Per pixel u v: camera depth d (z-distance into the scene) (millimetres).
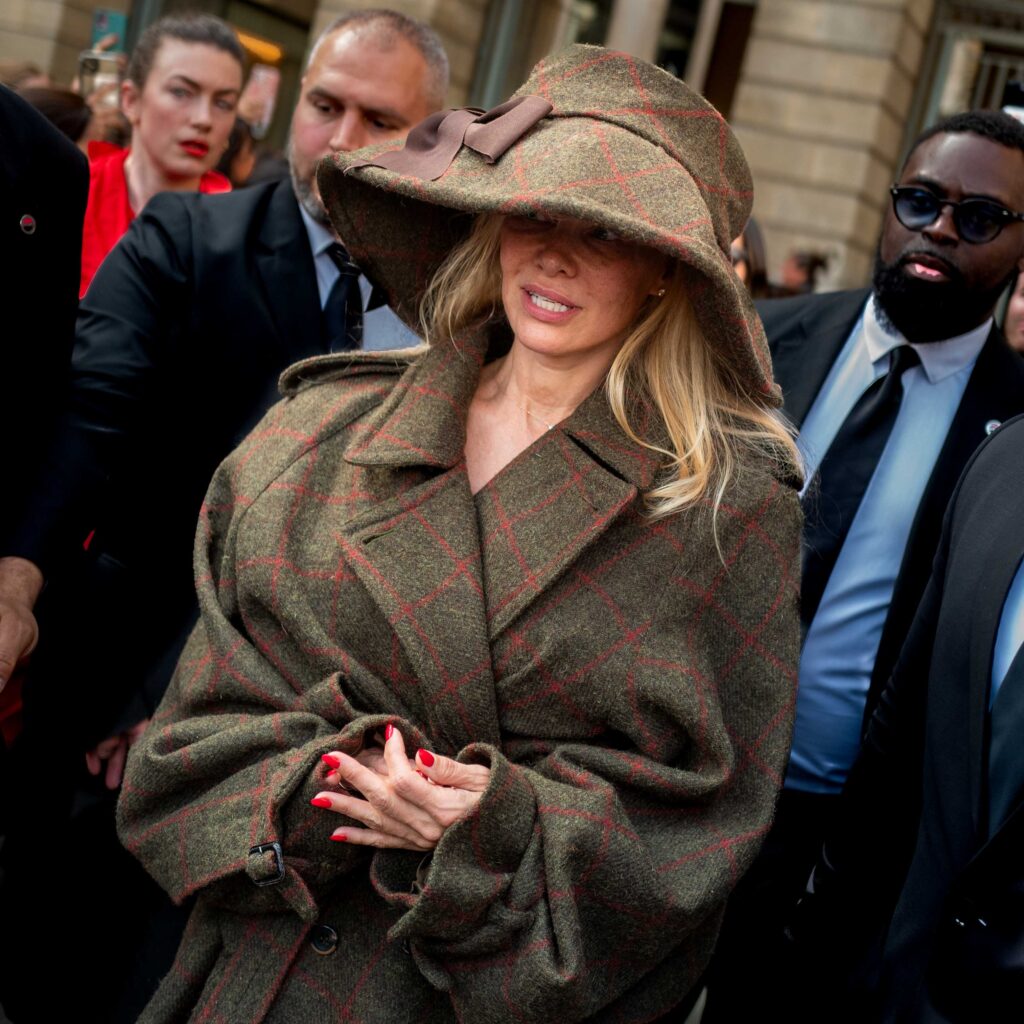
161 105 3883
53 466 2484
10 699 2807
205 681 1957
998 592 2031
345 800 1755
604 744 1893
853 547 2715
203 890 1865
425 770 1744
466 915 1728
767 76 12312
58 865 2463
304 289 2715
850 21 12023
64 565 2512
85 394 2541
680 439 1904
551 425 1980
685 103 1865
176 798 1924
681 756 1896
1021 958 1847
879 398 2740
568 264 1857
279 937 1869
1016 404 2752
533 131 1856
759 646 1922
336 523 1946
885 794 2291
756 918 2807
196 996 1930
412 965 1848
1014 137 2658
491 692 1846
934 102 12367
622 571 1878
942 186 2641
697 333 1935
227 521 2084
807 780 2768
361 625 1897
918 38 12258
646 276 1898
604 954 1812
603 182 1763
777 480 1965
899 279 2676
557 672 1842
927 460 2717
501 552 1880
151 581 2662
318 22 10742
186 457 2684
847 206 12172
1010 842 1877
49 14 11703
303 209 2768
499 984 1739
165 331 2645
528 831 1760
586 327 1886
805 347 2904
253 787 1846
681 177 1792
